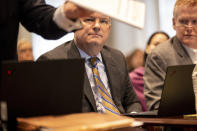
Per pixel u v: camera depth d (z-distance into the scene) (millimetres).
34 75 1074
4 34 1143
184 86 1589
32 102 1074
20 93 1064
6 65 1053
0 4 1134
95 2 977
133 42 4387
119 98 1836
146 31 4469
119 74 1870
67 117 1031
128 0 1044
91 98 1640
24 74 1066
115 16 992
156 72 1982
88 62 1760
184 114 1619
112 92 1802
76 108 1129
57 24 1138
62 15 1104
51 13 1185
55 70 1097
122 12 1015
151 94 1935
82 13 1083
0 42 1139
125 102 1980
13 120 1061
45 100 1086
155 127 1439
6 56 1148
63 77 1106
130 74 3156
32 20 1218
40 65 1081
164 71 1991
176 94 1569
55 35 1191
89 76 1729
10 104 1057
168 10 4535
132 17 1027
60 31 1159
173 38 2107
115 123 958
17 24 1196
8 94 1056
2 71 1051
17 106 1062
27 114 1069
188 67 1568
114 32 4301
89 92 1647
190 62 2010
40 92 1081
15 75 1059
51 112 1091
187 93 1608
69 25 1130
